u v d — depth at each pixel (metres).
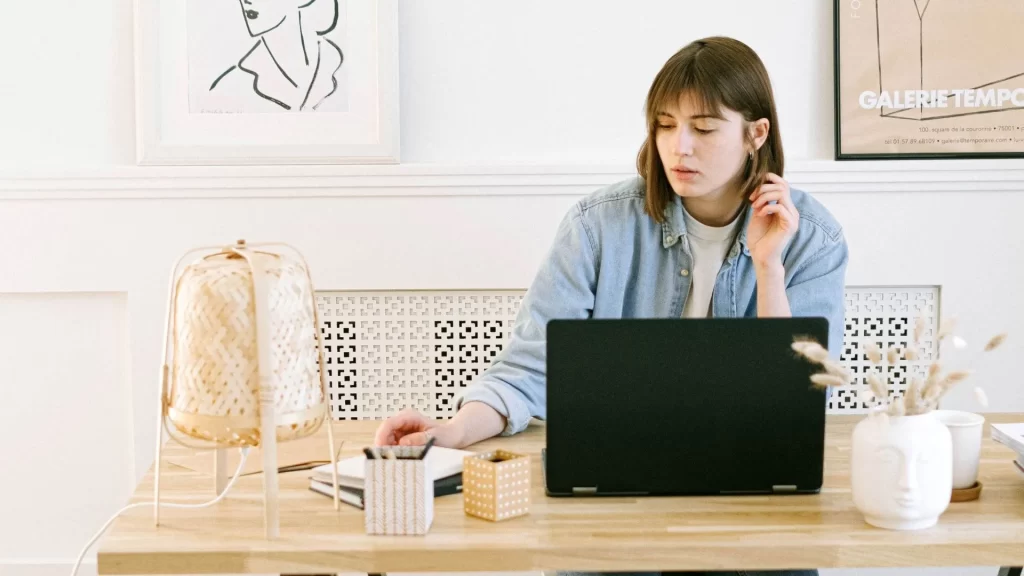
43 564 2.54
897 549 1.11
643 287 1.80
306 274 1.25
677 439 1.29
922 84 2.41
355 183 2.41
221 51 2.40
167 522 1.20
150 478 1.38
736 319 1.27
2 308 2.48
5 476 2.53
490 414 1.53
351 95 2.42
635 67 2.45
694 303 1.80
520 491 1.21
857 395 2.50
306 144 2.41
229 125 2.42
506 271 2.45
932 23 2.40
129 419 2.52
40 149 2.44
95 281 2.44
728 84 1.58
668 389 1.28
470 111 2.46
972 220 2.44
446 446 1.45
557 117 2.46
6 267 2.42
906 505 1.14
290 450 1.50
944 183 2.42
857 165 2.40
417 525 1.15
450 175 2.42
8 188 2.39
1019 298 2.45
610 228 1.77
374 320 2.49
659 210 1.73
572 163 2.42
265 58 2.41
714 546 1.11
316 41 2.41
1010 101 2.41
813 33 2.43
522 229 2.44
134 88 2.43
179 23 2.40
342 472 1.28
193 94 2.41
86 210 2.42
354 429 1.62
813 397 1.28
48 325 2.49
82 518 2.54
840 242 1.77
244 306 1.16
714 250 1.78
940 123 2.42
